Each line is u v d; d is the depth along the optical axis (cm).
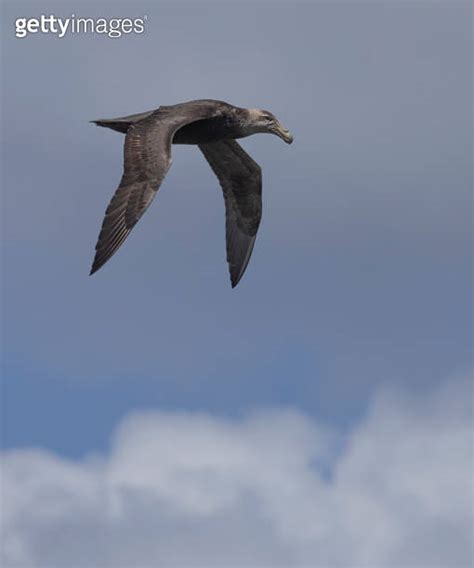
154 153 2444
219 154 2931
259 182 2969
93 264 2338
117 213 2380
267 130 2772
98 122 2548
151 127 2506
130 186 2402
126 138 2472
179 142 2766
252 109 2775
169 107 2617
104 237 2359
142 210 2378
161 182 2406
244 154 2930
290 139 2756
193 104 2655
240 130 2759
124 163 2431
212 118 2723
